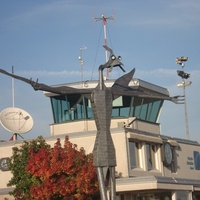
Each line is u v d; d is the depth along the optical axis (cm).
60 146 3931
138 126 4928
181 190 4256
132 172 4300
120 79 3234
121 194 4216
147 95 3112
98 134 2945
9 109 4744
